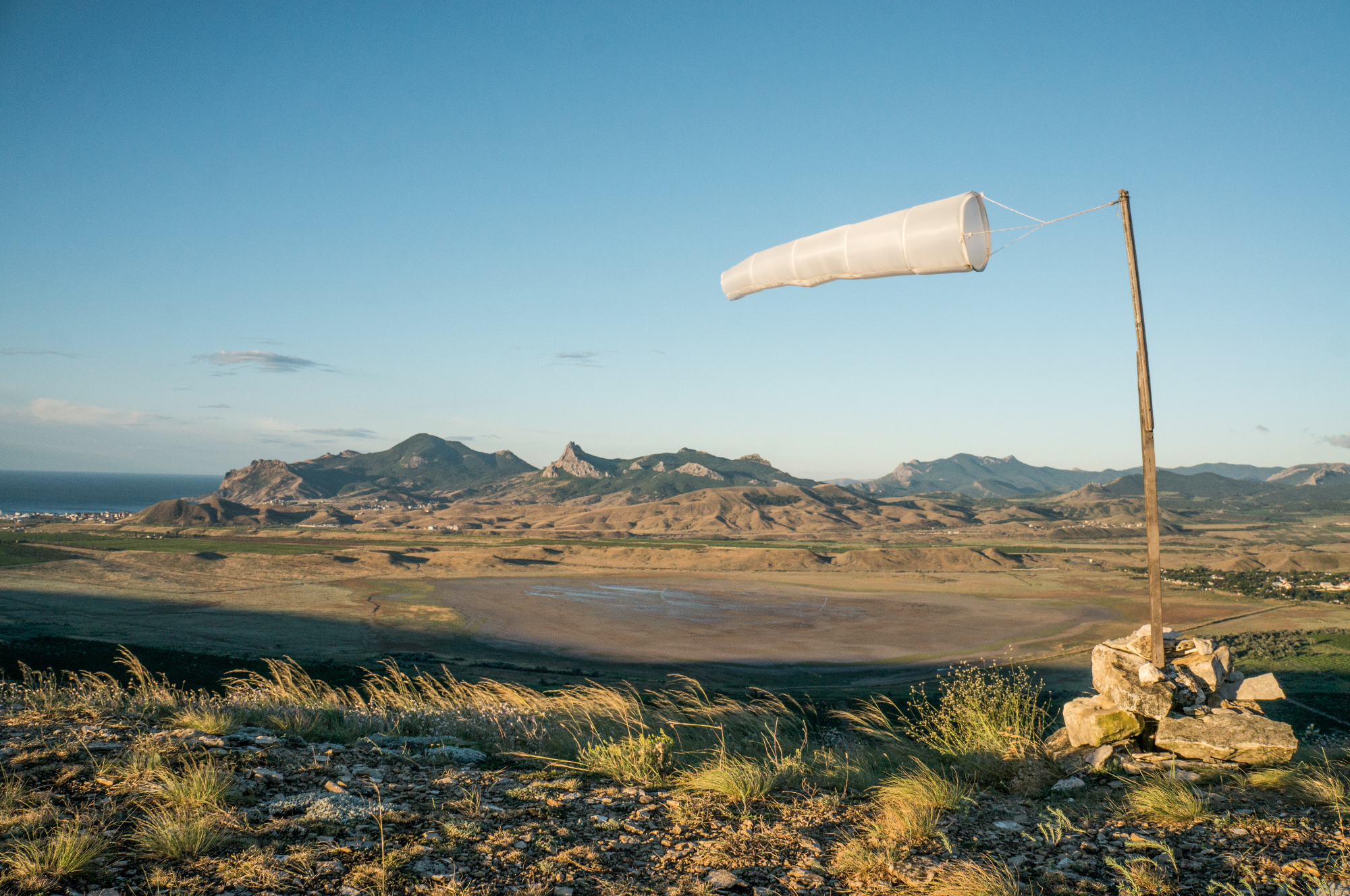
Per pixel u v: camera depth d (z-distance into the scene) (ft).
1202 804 18.45
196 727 22.57
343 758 20.48
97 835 13.53
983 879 13.73
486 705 30.66
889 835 16.71
